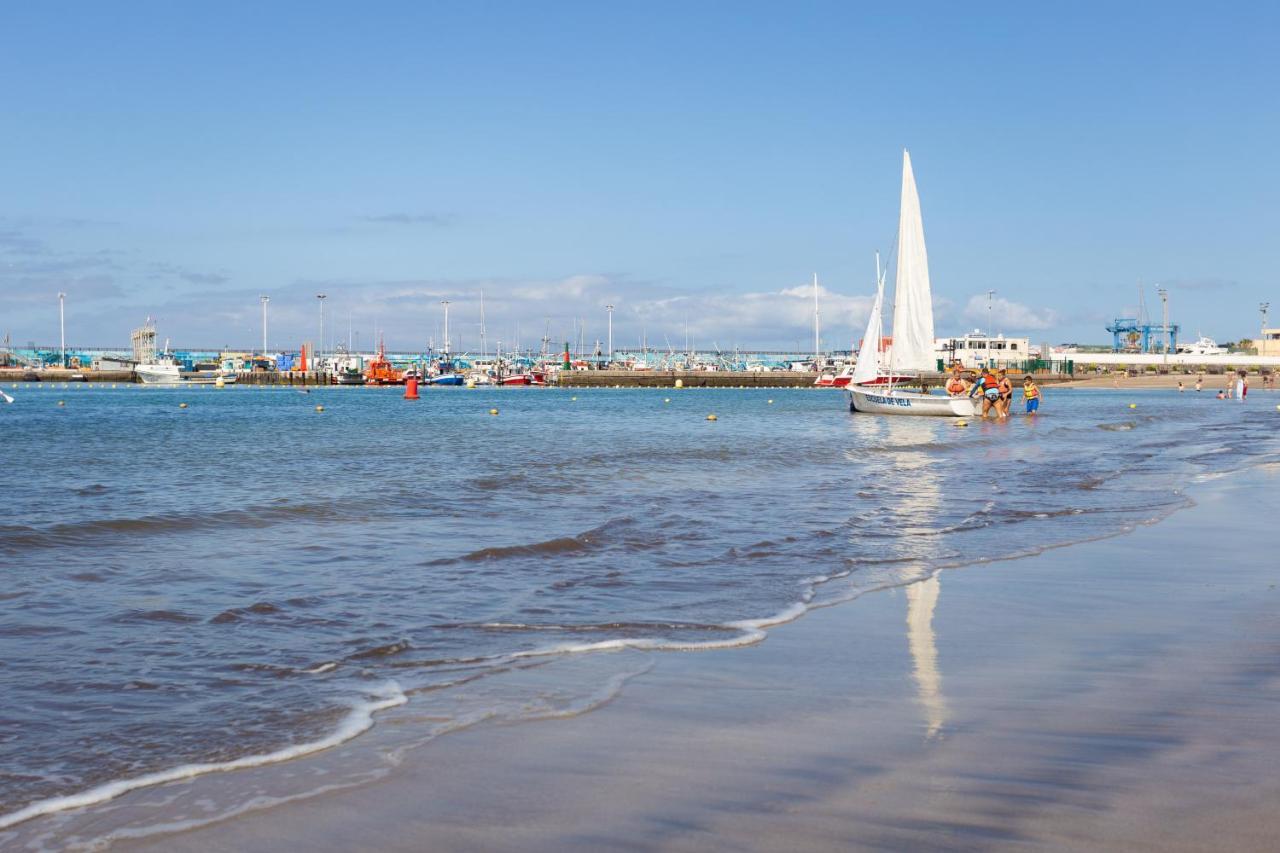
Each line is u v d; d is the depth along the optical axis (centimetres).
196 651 818
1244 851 445
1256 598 1026
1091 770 548
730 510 1719
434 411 7169
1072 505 1791
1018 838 461
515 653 812
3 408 7500
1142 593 1052
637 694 699
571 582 1107
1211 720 636
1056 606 991
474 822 490
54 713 662
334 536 1430
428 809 506
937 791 520
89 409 7356
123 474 2366
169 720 648
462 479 2209
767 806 504
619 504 1797
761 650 825
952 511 1712
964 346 19238
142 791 534
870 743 596
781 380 18250
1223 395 10619
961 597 1035
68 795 529
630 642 844
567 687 716
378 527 1521
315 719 646
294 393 12444
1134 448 3419
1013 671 759
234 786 539
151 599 1016
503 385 17938
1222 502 1816
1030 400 6072
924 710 663
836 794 518
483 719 645
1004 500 1869
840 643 848
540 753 582
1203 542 1382
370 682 731
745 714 655
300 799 520
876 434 4303
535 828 483
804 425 5091
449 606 989
